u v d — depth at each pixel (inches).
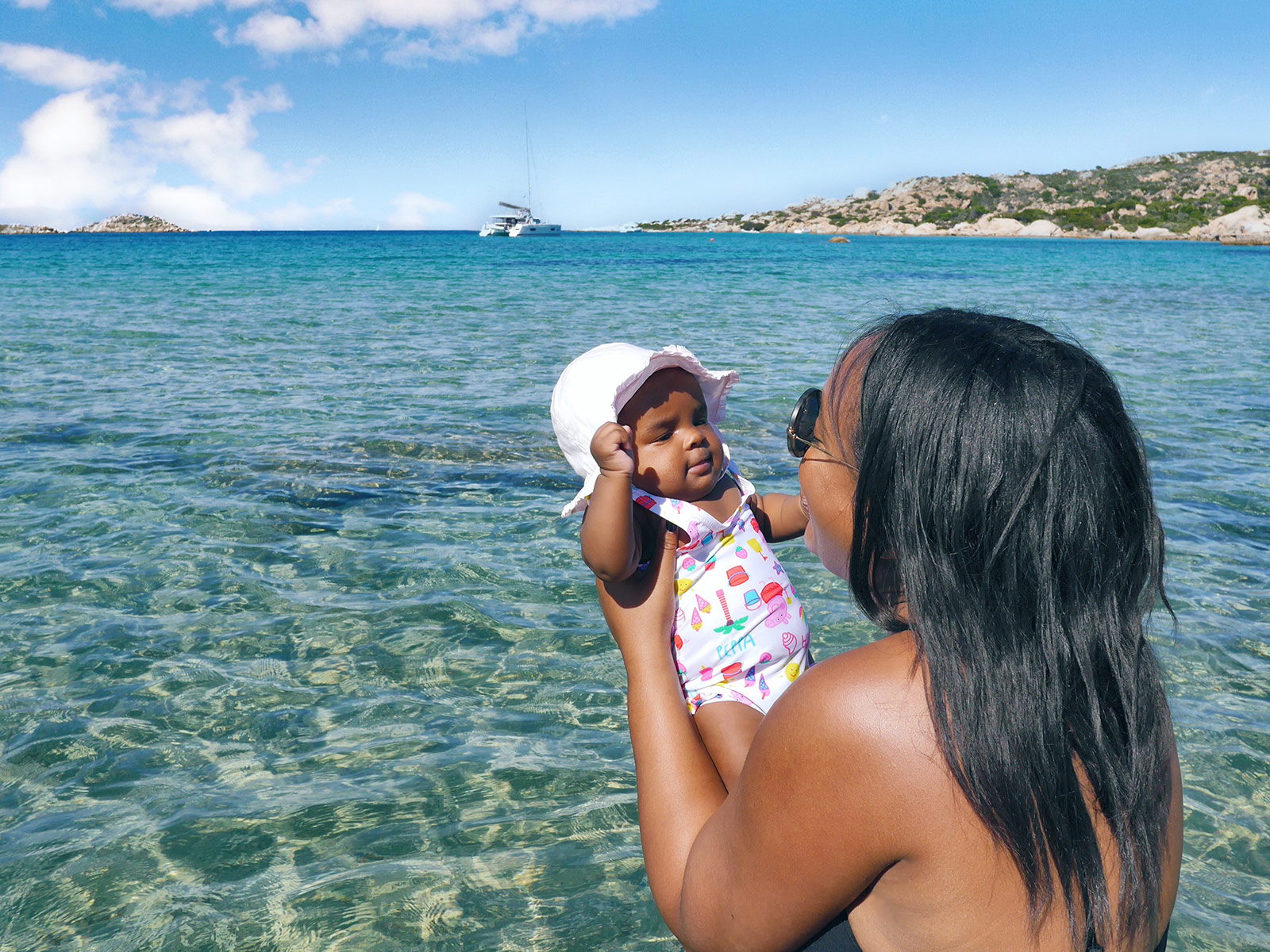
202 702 121.0
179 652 134.6
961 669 35.3
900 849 36.3
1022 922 35.5
